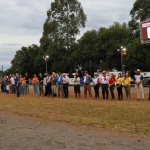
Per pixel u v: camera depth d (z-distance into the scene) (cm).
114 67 7562
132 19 7631
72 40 7575
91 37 7569
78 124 1332
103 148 862
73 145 898
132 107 1812
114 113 1612
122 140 994
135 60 6481
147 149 863
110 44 7206
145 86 5284
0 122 1377
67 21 7488
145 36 2228
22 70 10769
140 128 1220
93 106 1911
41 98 2645
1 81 4012
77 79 2736
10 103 2239
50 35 7562
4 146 882
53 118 1502
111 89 2444
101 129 1213
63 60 7806
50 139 987
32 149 845
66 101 2280
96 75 2578
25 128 1213
